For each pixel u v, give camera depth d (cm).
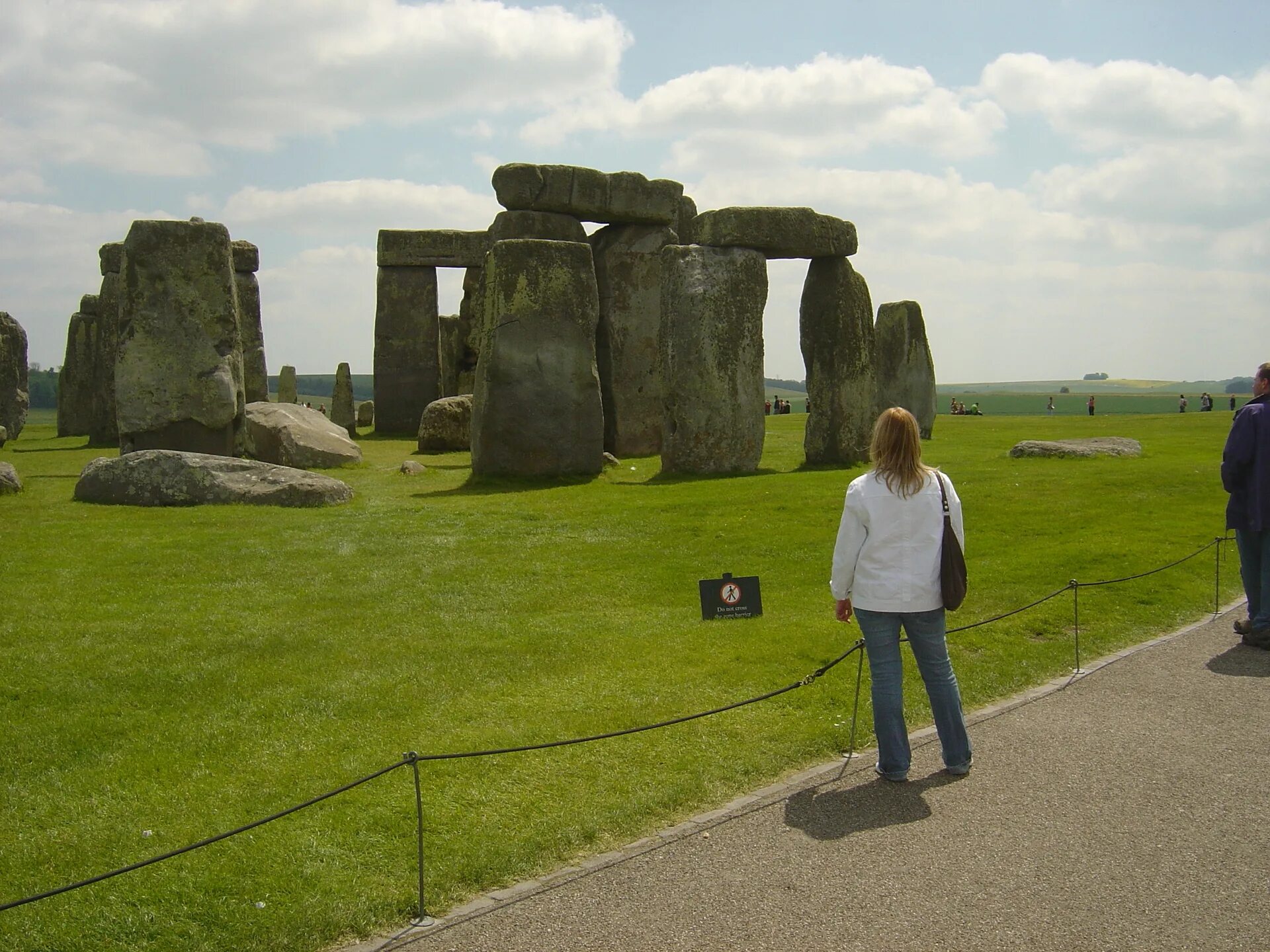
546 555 1227
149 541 1244
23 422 3225
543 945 458
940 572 617
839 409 2177
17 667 793
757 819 573
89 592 1012
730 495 1633
